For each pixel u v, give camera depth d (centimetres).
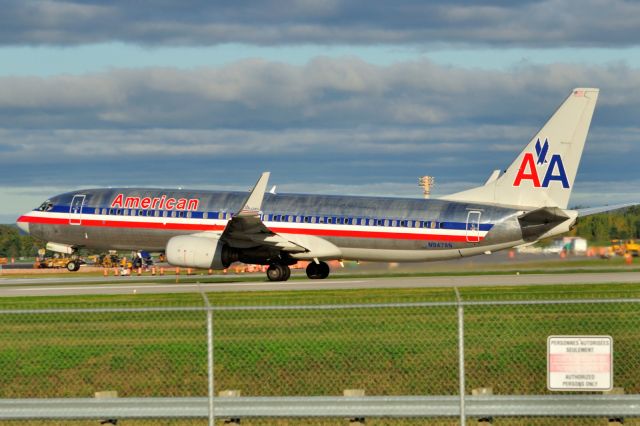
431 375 9338
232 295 16100
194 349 10438
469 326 11900
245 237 19975
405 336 11081
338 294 15988
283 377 9306
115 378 9381
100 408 7350
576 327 11712
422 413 7206
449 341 10769
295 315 13338
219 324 12244
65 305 14750
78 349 10544
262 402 7275
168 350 10406
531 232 19712
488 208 19925
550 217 19338
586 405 7181
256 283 19838
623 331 11356
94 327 12194
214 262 19900
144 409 7344
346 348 10369
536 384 9031
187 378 9350
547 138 19825
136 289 18362
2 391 9062
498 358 9900
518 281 18588
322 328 11762
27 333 11744
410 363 9731
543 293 15488
